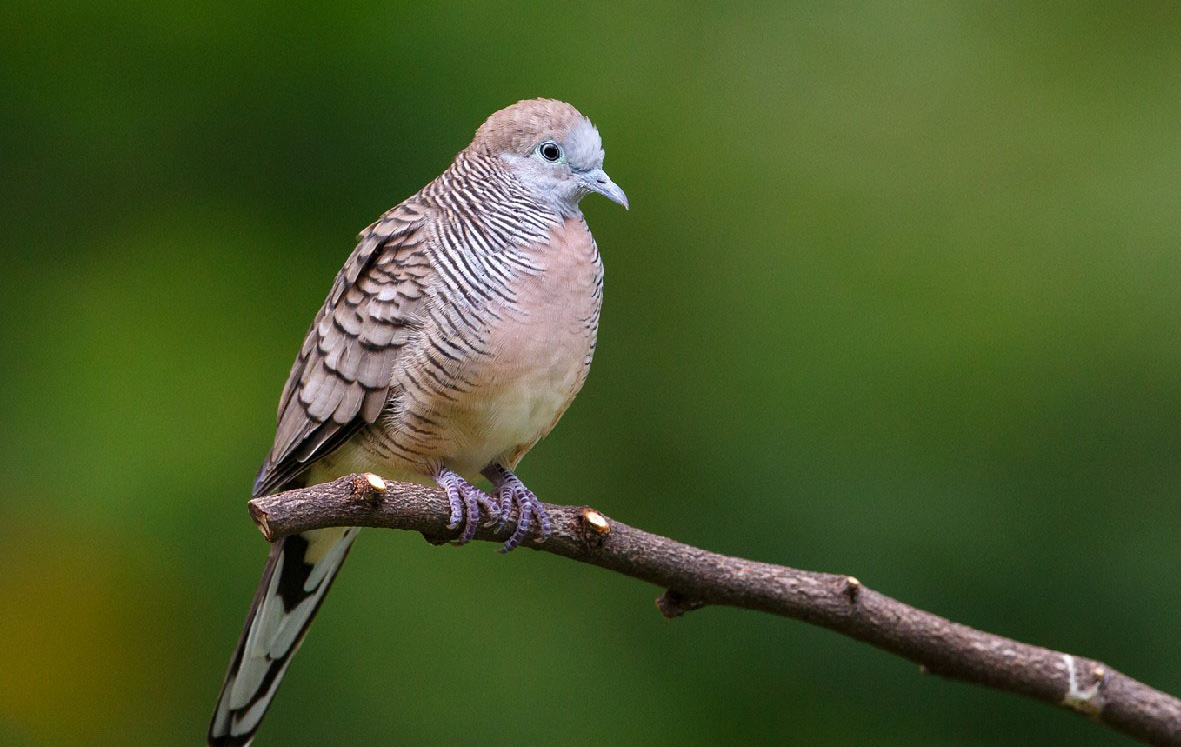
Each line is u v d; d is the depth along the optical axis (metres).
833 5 13.80
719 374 12.61
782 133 13.32
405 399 8.56
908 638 7.43
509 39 13.45
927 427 12.18
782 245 12.89
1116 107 13.33
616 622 12.02
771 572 7.60
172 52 13.34
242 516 11.80
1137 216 12.85
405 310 8.48
